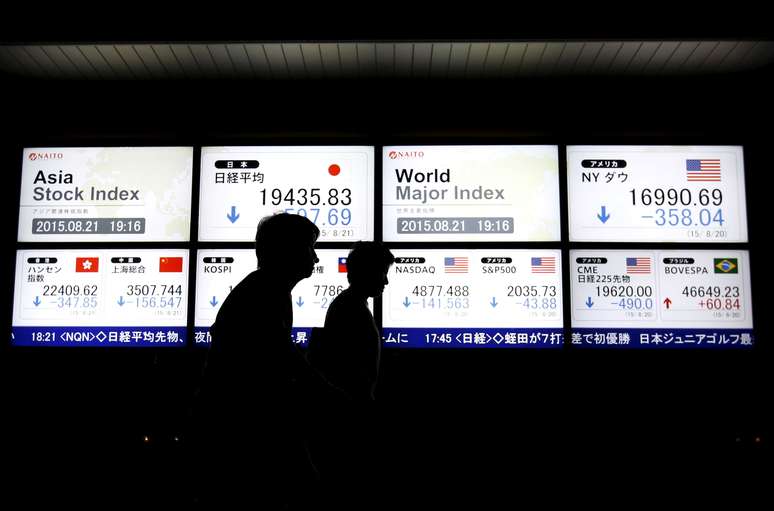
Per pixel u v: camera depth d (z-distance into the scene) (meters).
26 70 4.29
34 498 4.21
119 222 4.47
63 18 3.85
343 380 2.68
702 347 4.29
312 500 2.03
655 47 3.98
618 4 3.82
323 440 3.01
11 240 4.44
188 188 4.51
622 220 4.43
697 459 4.20
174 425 4.26
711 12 3.79
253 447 1.90
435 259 4.42
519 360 4.32
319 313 4.38
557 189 4.46
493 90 4.62
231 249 4.44
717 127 4.53
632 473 4.20
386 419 4.23
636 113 4.58
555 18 3.83
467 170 4.50
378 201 4.46
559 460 4.22
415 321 4.36
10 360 4.34
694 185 4.44
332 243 4.44
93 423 4.29
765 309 4.31
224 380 1.93
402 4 3.86
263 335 1.96
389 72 4.37
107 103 4.64
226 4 3.87
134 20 3.86
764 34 3.77
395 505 4.11
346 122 4.62
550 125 4.59
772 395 4.23
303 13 3.86
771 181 4.43
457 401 4.28
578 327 4.33
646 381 4.29
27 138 4.54
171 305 4.39
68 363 4.34
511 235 4.43
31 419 4.29
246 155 4.54
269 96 4.64
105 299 4.39
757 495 4.14
